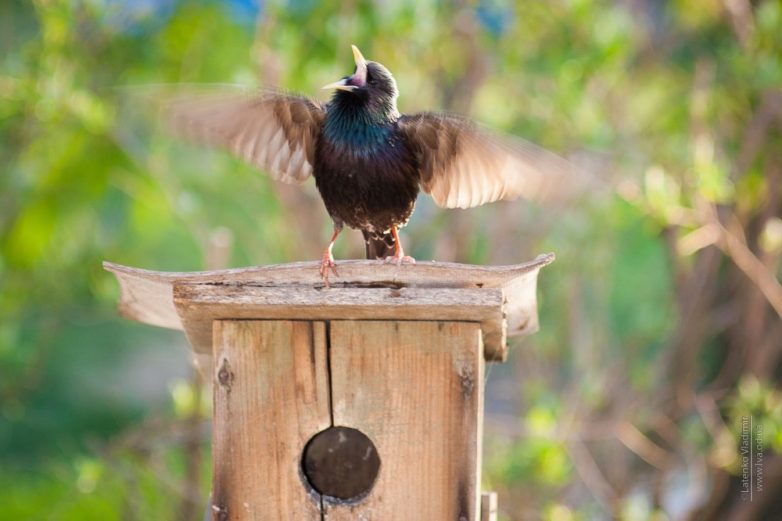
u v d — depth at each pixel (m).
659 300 15.38
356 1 12.54
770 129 13.19
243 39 13.63
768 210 13.23
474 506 6.84
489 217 14.35
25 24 15.51
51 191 13.61
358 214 8.21
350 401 6.94
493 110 13.90
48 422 16.09
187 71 13.54
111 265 6.84
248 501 6.96
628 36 13.34
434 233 13.61
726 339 14.21
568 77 13.14
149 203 14.06
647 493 13.81
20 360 13.20
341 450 7.23
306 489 6.95
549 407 13.01
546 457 12.20
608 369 13.90
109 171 13.52
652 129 13.88
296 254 13.09
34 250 13.74
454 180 7.82
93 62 13.23
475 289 6.66
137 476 12.42
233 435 6.97
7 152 13.99
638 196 11.95
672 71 14.27
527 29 13.54
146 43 13.45
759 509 12.98
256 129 7.87
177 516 12.34
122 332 16.95
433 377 6.90
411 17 12.40
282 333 6.97
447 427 6.88
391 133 7.89
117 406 16.56
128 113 13.21
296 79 12.64
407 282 6.70
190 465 12.26
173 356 17.14
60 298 13.98
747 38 12.80
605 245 14.40
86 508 12.91
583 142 13.23
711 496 12.85
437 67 13.39
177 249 15.83
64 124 13.20
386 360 6.93
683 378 13.19
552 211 13.98
